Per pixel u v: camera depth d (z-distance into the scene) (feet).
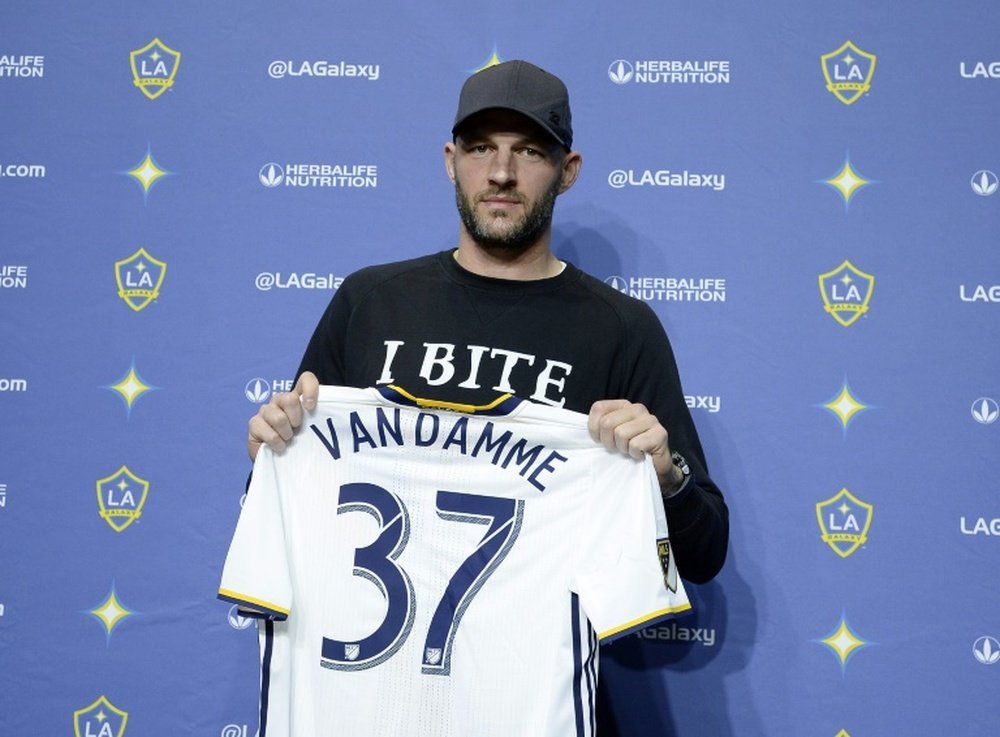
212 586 5.84
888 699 5.69
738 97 6.02
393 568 4.61
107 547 5.86
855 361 5.88
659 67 6.04
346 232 6.03
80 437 5.92
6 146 6.04
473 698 4.49
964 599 5.73
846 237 5.94
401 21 6.07
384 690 4.52
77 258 6.01
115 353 5.97
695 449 4.90
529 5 6.04
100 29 6.10
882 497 5.80
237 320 5.99
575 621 4.47
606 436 4.46
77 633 5.81
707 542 4.72
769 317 5.92
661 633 5.82
